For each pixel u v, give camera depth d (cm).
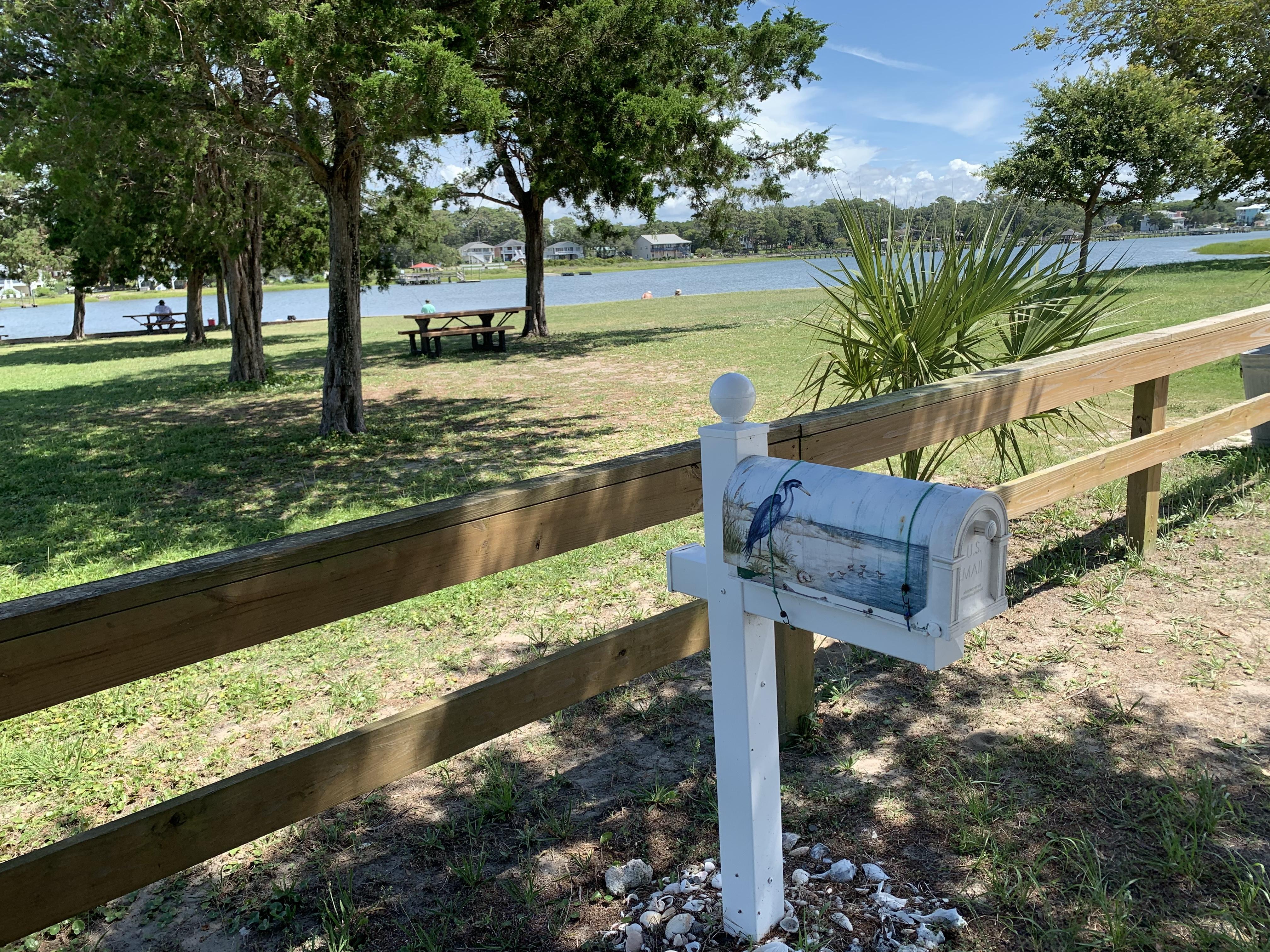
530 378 1539
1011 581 419
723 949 206
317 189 2009
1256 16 1933
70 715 378
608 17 1005
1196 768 262
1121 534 459
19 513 771
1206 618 364
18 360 2808
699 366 1530
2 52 919
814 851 238
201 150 983
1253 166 2938
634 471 225
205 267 2819
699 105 1369
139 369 2216
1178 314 1400
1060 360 356
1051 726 294
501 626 440
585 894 232
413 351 2133
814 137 2364
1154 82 2711
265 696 382
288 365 2111
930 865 231
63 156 871
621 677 232
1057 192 2873
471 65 877
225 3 762
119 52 775
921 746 288
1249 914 200
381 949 217
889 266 441
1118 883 217
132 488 848
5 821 304
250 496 788
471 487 754
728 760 203
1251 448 605
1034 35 2220
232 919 236
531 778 292
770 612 186
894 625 161
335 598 175
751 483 183
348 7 784
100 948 229
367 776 186
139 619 151
